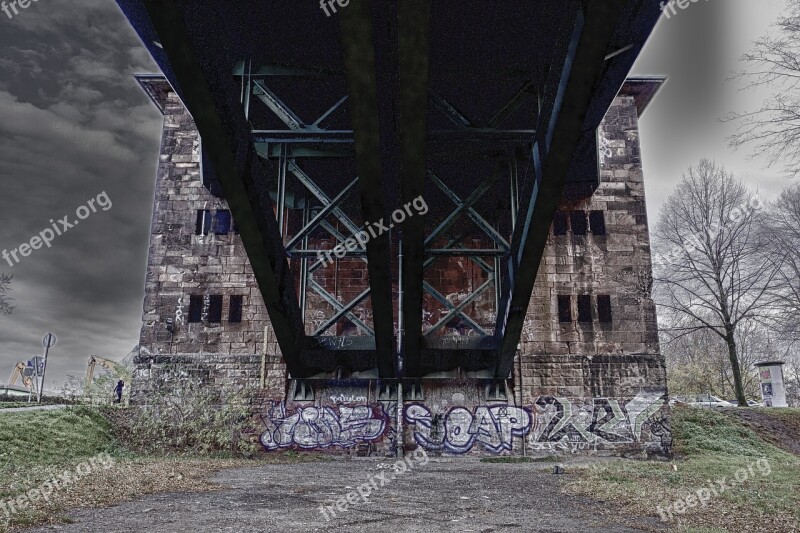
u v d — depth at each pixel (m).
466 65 15.72
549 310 24.33
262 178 15.34
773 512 9.79
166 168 25.92
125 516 8.71
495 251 17.48
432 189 23.34
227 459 20.62
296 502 10.48
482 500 11.07
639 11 13.00
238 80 15.75
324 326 20.91
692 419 28.09
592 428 23.36
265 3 13.66
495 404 23.64
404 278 17.14
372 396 23.75
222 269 24.97
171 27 10.72
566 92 11.72
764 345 50.06
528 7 13.45
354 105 11.81
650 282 24.53
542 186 13.86
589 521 8.93
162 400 23.53
